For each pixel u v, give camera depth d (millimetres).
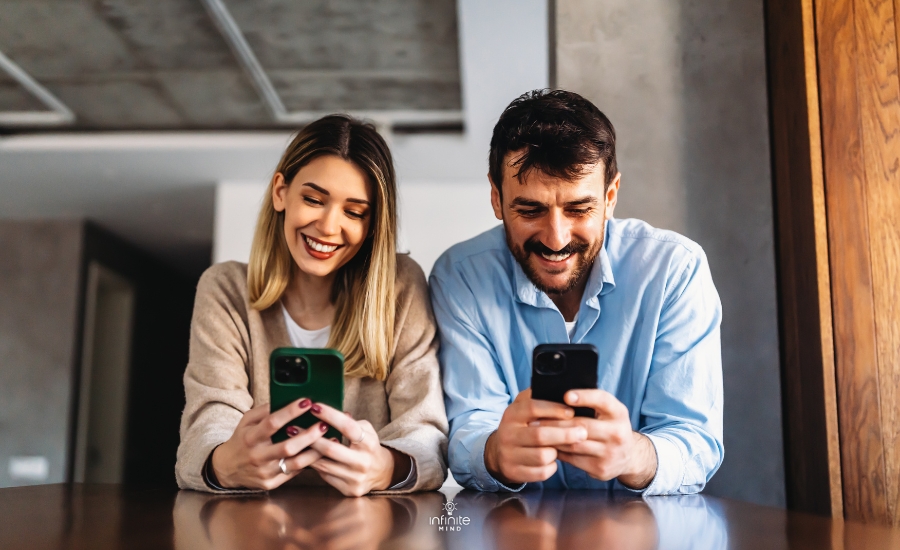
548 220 1267
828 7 1570
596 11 1811
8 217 5539
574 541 678
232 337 1389
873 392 1466
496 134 1358
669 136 1772
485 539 684
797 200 1608
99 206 5328
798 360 1612
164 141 4402
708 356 1357
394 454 1180
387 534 708
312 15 3230
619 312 1416
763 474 1678
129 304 6297
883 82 1545
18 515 833
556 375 1068
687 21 1806
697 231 1747
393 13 3199
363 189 1371
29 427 5289
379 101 4109
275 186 1419
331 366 1085
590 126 1270
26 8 3189
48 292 5457
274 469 1063
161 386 6906
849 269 1499
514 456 1080
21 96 4012
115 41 3479
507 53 3287
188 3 3133
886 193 1515
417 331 1429
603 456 1061
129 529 729
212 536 687
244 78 3836
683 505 1021
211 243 6234
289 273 1452
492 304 1438
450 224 4930
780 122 1705
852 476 1451
